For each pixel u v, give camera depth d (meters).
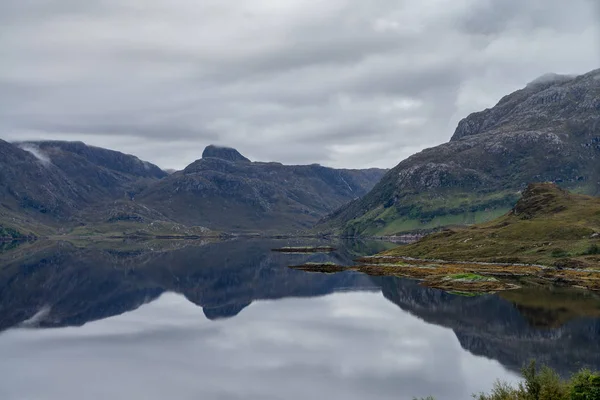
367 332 96.00
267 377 70.00
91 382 69.44
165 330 103.25
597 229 190.62
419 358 77.44
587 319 97.50
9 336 98.62
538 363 71.94
